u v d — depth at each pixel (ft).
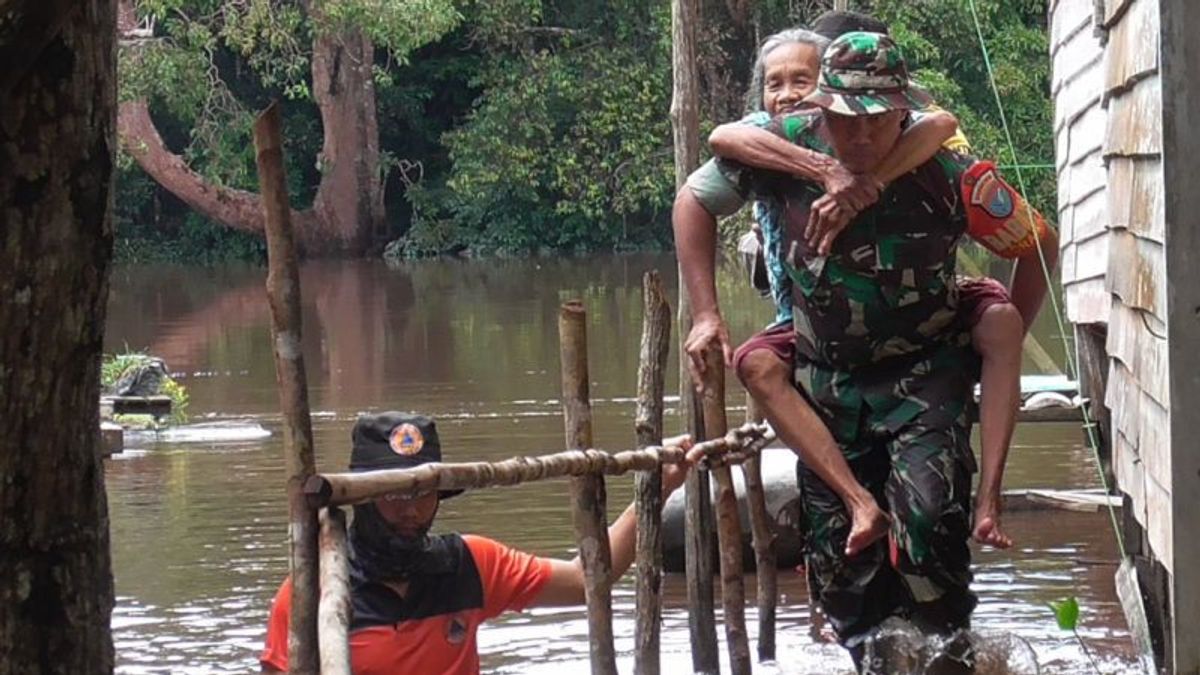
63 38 9.46
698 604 19.20
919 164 14.84
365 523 15.06
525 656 21.03
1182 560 13.50
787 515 25.75
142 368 45.78
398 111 115.14
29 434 9.58
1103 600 23.34
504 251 110.83
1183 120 13.24
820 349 15.48
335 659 11.28
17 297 9.46
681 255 16.20
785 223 15.38
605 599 15.75
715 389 17.08
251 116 106.42
